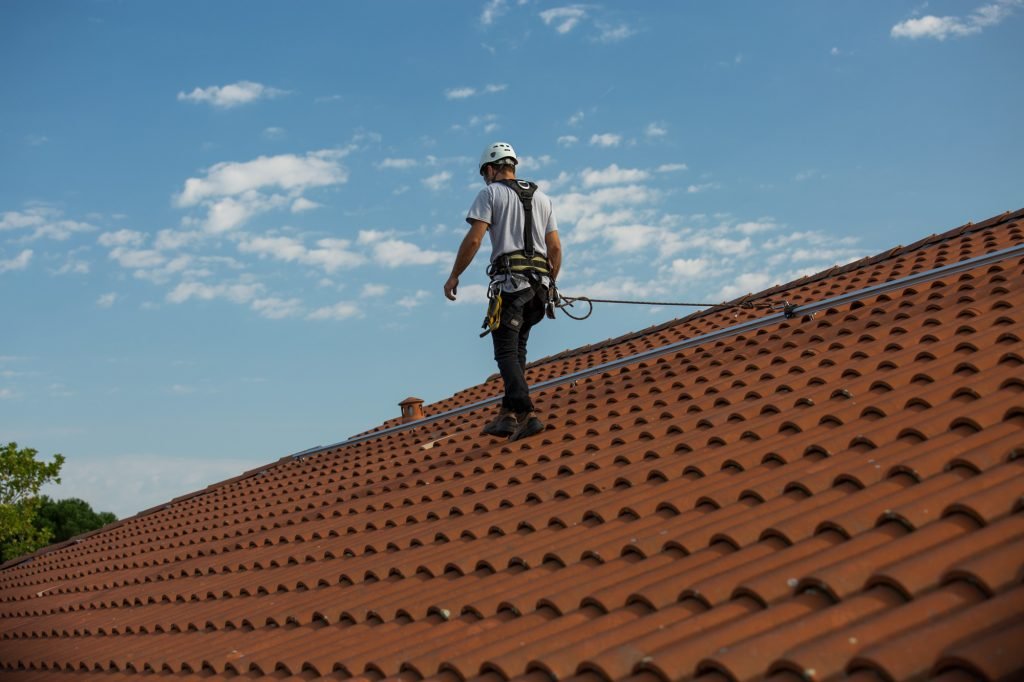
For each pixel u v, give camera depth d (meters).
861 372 5.85
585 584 4.32
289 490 10.66
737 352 7.88
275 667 5.12
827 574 3.33
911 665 2.67
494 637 4.19
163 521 12.27
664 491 5.13
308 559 7.01
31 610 9.68
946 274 7.59
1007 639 2.58
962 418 4.42
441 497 7.06
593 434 7.01
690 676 3.19
